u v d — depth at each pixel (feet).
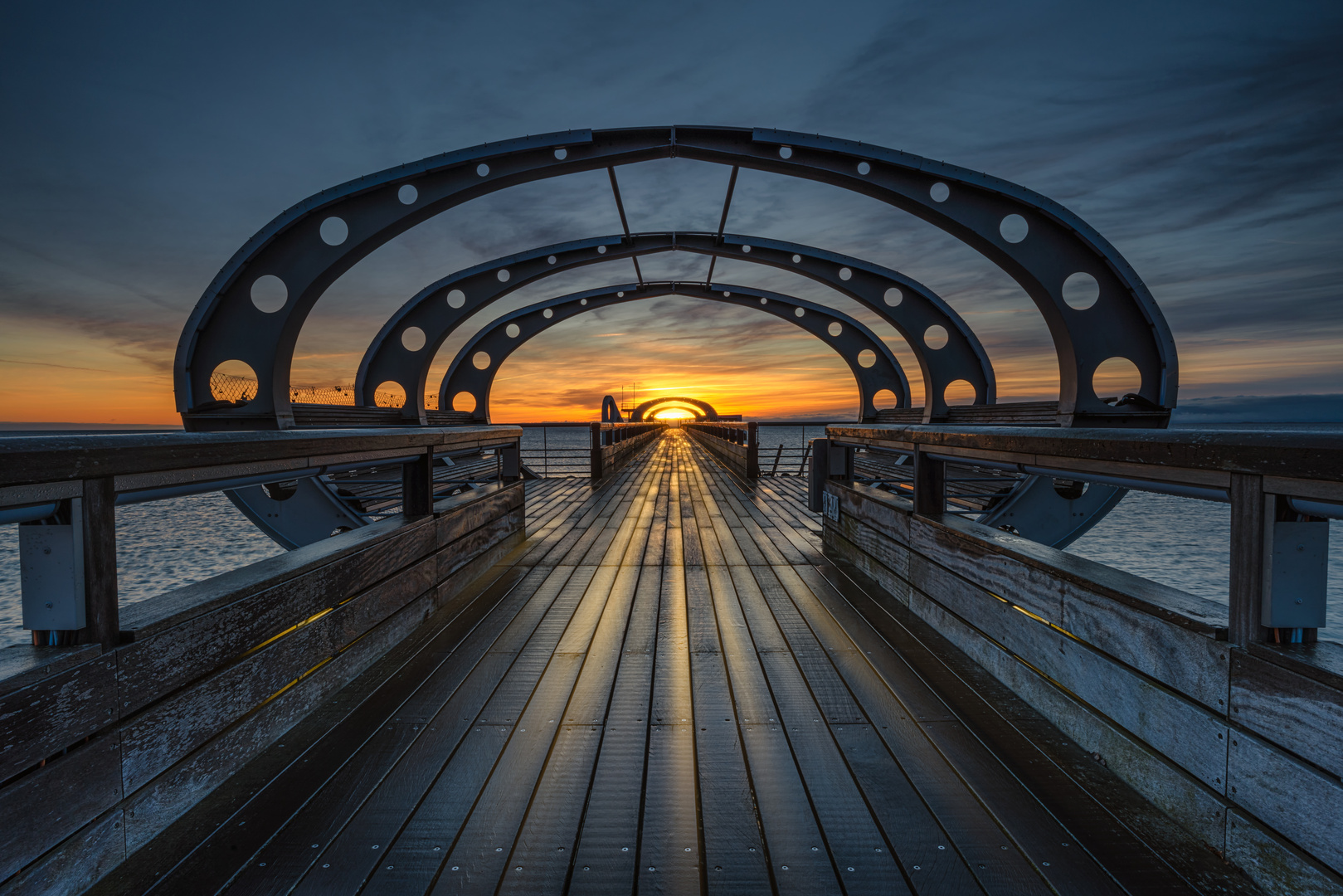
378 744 5.95
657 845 4.51
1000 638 7.41
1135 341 18.38
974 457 8.16
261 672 5.78
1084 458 5.77
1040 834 4.56
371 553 8.10
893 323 28.89
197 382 18.39
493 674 7.78
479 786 5.25
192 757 4.88
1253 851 3.92
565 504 25.23
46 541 3.93
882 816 4.82
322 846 4.44
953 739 6.01
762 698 7.05
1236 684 4.08
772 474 39.32
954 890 4.02
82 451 3.83
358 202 19.86
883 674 7.71
